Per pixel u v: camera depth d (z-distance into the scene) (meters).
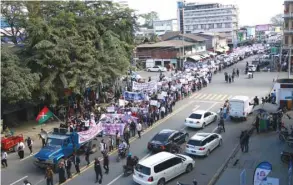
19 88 30.47
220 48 110.62
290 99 39.41
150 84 43.19
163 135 27.77
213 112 36.78
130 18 47.66
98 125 29.67
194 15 154.62
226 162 24.72
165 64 82.56
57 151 24.73
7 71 30.39
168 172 21.58
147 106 37.28
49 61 34.50
